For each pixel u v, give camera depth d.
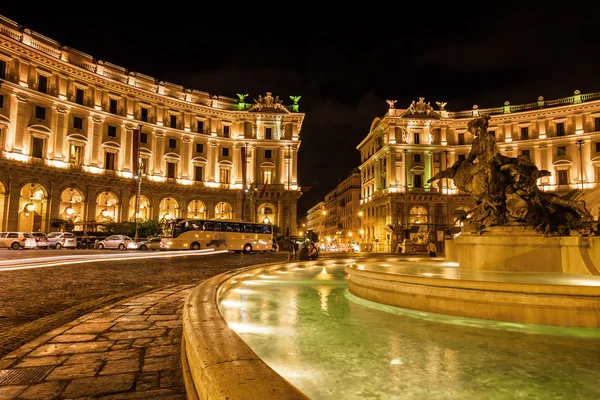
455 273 8.65
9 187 39.72
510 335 5.52
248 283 11.55
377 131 69.38
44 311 7.48
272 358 4.41
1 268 14.74
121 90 50.62
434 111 64.81
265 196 57.94
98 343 5.07
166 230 36.62
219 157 58.25
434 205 61.97
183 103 55.84
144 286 11.20
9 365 4.19
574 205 10.45
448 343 5.11
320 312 7.14
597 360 4.42
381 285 7.95
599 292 5.85
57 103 44.16
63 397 3.34
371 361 4.33
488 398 3.34
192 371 3.24
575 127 57.16
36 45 43.03
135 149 49.69
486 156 11.17
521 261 9.45
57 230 42.47
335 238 105.50
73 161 45.66
